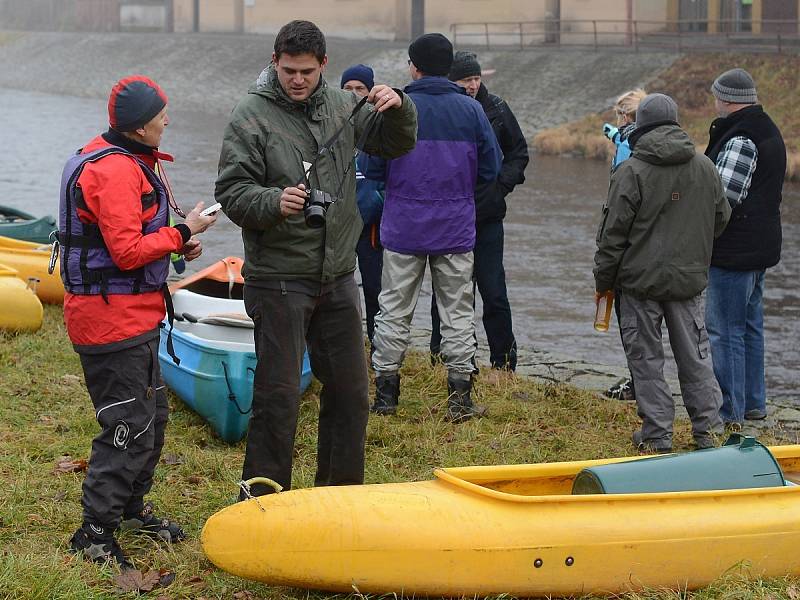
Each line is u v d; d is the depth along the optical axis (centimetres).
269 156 436
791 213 1981
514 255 1591
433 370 755
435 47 630
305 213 418
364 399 473
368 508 395
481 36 4384
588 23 4025
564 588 399
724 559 412
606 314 629
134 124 417
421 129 629
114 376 420
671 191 582
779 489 427
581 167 2667
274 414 453
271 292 445
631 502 409
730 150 640
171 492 514
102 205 404
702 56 3331
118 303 416
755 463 440
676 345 610
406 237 643
